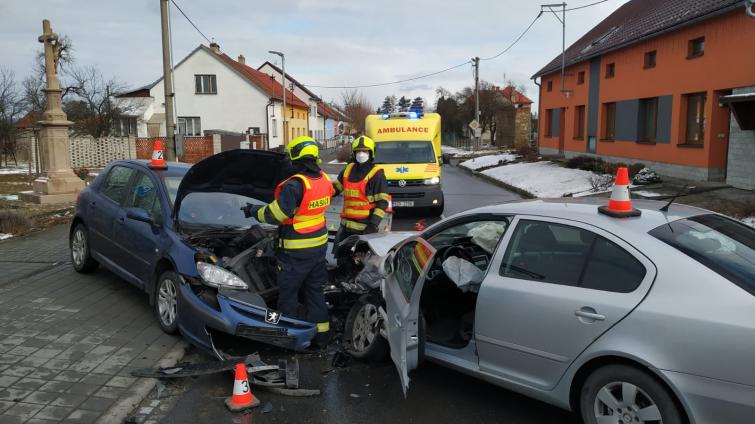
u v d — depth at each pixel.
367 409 4.01
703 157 16.17
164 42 16.53
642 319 3.11
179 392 4.21
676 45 17.48
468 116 61.75
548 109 31.64
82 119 33.22
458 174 29.19
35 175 24.02
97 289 6.48
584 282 3.45
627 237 3.40
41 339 4.96
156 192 5.86
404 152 13.86
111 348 4.80
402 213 14.43
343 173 6.73
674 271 3.14
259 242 5.24
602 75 23.50
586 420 3.36
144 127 39.34
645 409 3.11
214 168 5.45
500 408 4.05
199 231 5.44
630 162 20.97
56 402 3.86
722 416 2.87
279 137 47.03
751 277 3.13
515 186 20.28
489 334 3.85
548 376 3.55
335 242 6.28
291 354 4.95
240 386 3.98
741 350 2.81
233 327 4.47
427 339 4.39
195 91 43.16
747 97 12.23
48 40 14.47
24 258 8.05
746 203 11.48
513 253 3.87
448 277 4.58
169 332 5.10
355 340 4.87
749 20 14.02
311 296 4.95
